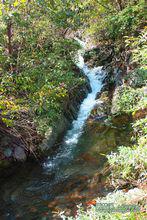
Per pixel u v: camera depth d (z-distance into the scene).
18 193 5.84
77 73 9.83
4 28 7.41
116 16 9.59
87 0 11.00
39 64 7.85
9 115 6.52
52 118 7.42
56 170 6.45
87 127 8.06
